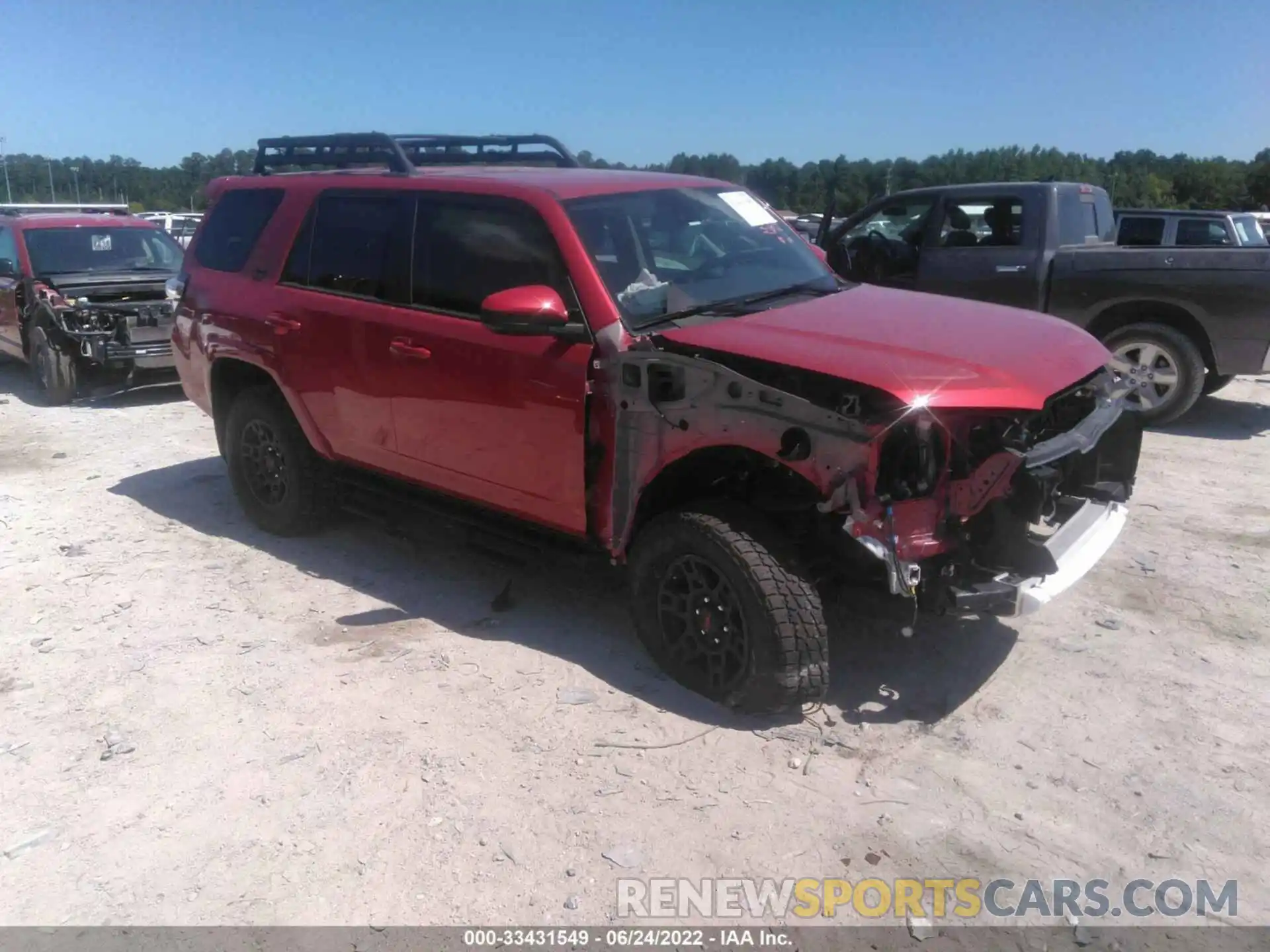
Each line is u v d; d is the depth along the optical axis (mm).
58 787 3490
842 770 3480
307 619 4727
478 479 4473
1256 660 4148
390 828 3232
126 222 11227
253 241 5555
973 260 8500
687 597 3869
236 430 5766
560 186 4316
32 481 7020
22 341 10258
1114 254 7855
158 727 3842
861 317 4023
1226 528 5668
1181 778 3395
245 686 4121
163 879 3039
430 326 4469
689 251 4430
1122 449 4531
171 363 9742
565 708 3887
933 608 3516
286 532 5746
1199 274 7504
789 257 4840
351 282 4922
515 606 4828
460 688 4059
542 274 4129
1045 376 3564
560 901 2916
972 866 3021
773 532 3643
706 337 3732
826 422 3328
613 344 3854
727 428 3541
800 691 3615
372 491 5156
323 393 5078
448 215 4512
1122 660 4172
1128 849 3074
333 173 5344
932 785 3385
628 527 3969
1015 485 3551
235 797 3410
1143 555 5242
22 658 4402
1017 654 4234
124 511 6328
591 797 3359
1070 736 3645
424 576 5211
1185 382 7727
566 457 4047
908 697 3932
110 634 4613
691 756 3568
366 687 4086
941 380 3336
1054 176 9961
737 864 3045
